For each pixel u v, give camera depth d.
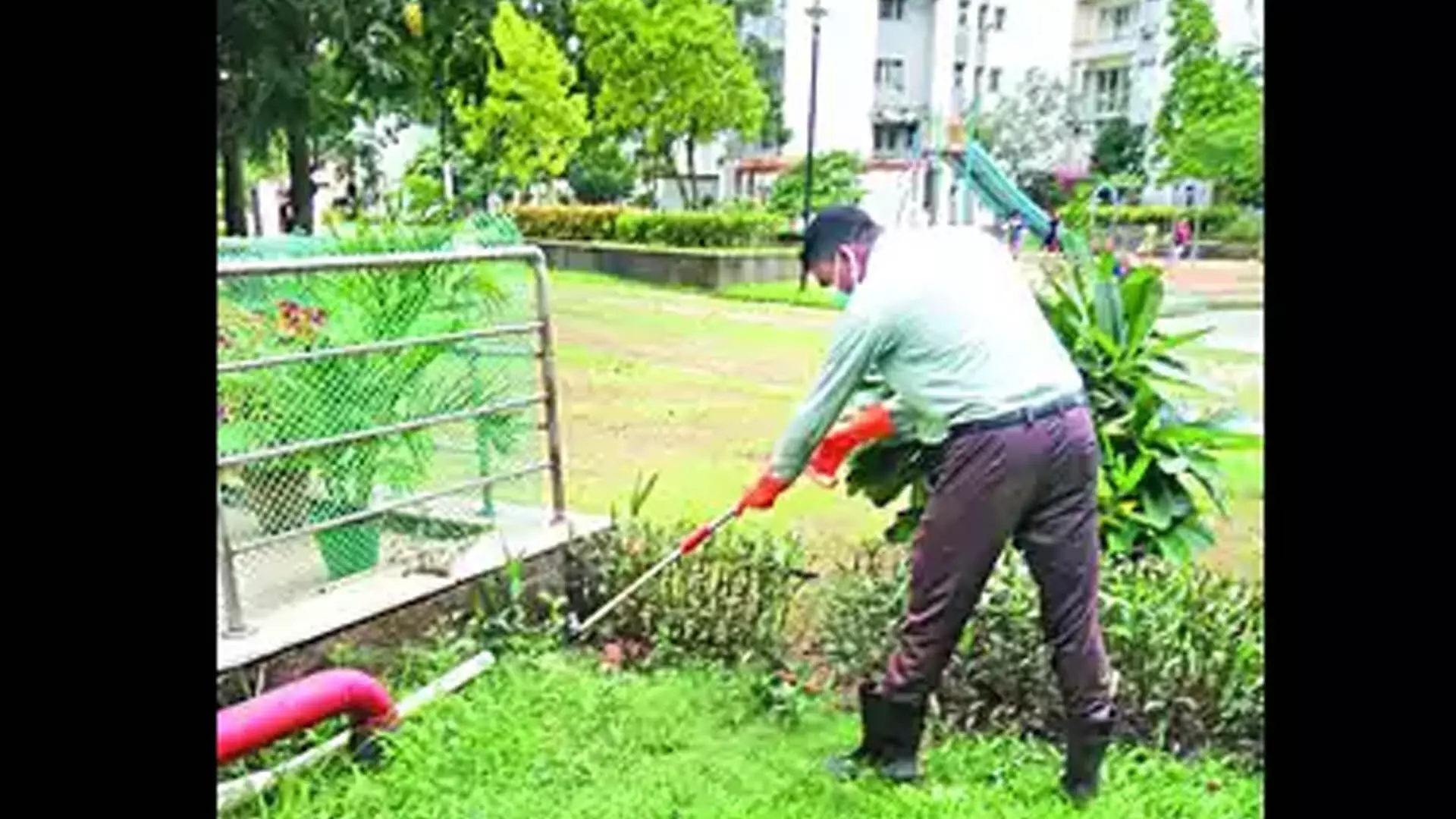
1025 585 2.75
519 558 3.01
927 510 2.35
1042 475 2.26
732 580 3.06
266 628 2.54
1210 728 2.58
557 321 8.08
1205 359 3.47
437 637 2.83
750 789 2.39
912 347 2.30
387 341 2.82
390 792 2.29
